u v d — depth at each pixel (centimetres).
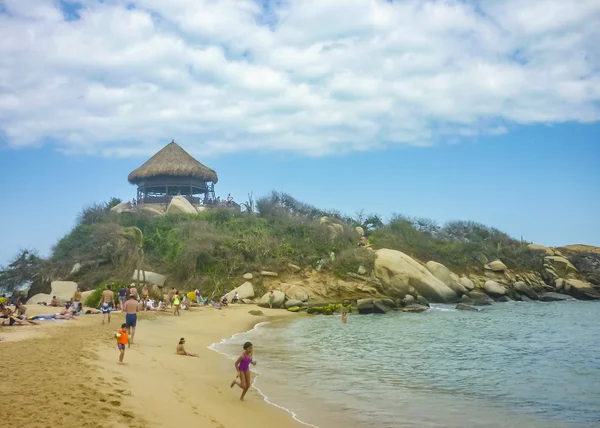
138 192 6588
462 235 6506
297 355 2050
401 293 4712
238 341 2442
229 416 1109
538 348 2291
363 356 2039
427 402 1332
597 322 3356
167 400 1133
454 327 3092
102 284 4069
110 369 1356
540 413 1239
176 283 4566
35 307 3164
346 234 5547
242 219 5403
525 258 6169
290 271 4741
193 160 6681
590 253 6644
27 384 1064
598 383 1573
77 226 5094
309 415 1188
